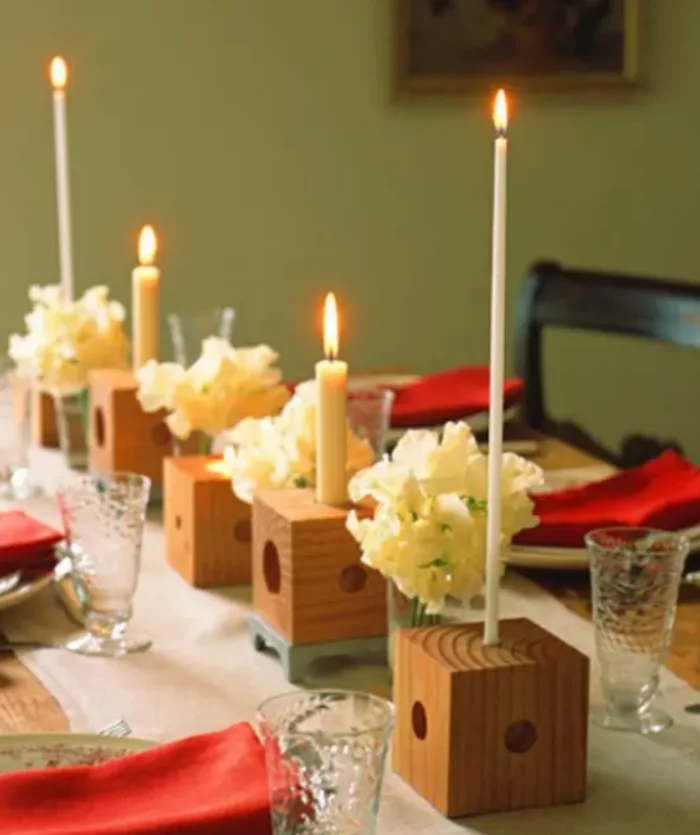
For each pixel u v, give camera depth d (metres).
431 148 3.37
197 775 0.99
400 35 3.28
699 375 3.70
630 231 3.56
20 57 3.03
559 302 2.44
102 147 3.12
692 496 1.61
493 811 1.06
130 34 3.10
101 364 2.03
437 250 3.41
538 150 3.46
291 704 0.92
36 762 1.04
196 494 1.57
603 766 1.14
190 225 3.21
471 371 2.23
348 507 1.36
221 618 1.48
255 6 3.18
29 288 3.11
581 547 1.55
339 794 0.89
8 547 1.50
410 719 1.10
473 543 1.15
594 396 3.66
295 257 3.31
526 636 1.11
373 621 1.35
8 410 1.97
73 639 1.42
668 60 3.51
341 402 1.36
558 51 3.41
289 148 3.26
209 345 1.72
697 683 1.30
